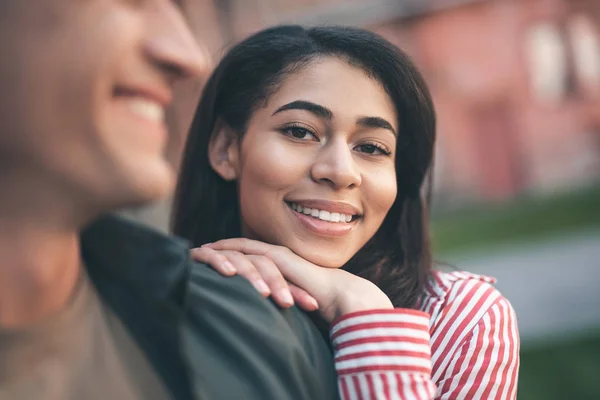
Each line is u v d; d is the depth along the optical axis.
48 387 0.90
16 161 0.82
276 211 1.41
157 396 1.00
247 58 1.51
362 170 1.44
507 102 11.64
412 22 11.70
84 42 0.81
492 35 11.59
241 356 1.06
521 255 7.40
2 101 0.80
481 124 11.69
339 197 1.39
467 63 11.66
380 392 1.15
